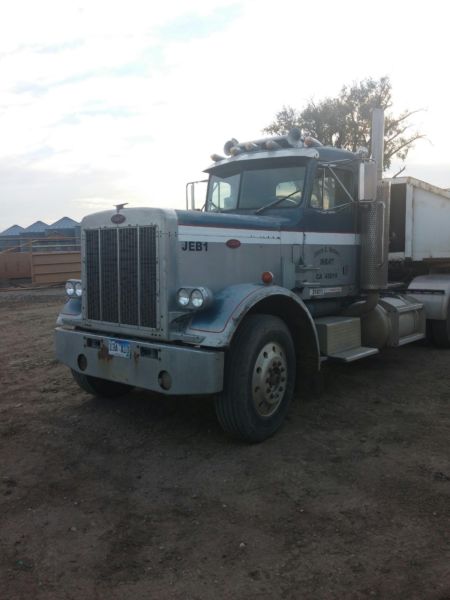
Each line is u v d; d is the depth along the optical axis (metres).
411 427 5.05
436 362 7.61
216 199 6.50
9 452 4.60
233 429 4.60
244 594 2.78
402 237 8.13
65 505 3.72
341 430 5.01
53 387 6.46
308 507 3.64
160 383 4.52
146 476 4.14
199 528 3.41
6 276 22.48
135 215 4.73
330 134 28.70
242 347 4.53
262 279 5.02
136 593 2.80
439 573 2.90
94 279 5.19
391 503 3.66
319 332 5.77
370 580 2.86
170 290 4.55
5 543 3.27
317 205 5.94
